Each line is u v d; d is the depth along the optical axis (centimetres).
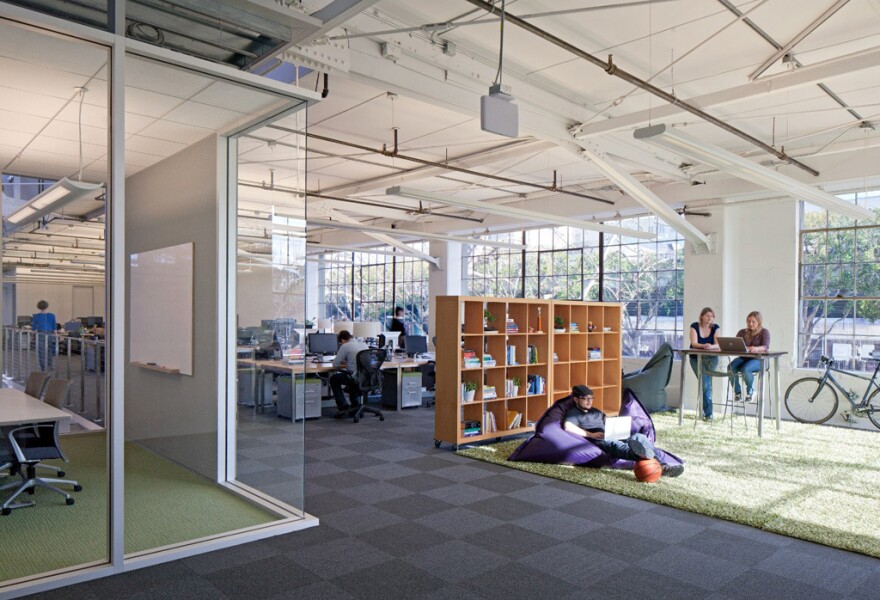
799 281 1019
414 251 1520
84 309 875
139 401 697
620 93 734
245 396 535
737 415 990
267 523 454
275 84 455
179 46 436
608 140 854
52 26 347
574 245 1384
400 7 538
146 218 678
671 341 1194
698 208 1082
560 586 360
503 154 958
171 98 493
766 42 591
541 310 816
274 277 504
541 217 855
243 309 538
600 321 927
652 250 1232
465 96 627
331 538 434
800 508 500
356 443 753
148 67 420
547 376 810
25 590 340
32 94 534
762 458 679
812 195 710
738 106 761
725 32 568
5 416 476
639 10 531
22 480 556
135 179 697
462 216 1434
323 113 809
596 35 580
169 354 636
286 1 453
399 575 373
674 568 387
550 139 752
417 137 916
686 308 1090
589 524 467
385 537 437
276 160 507
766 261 1031
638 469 580
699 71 661
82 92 531
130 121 546
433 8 538
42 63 478
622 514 491
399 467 638
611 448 624
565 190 1159
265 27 409
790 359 1005
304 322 477
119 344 372
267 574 372
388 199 1346
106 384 371
